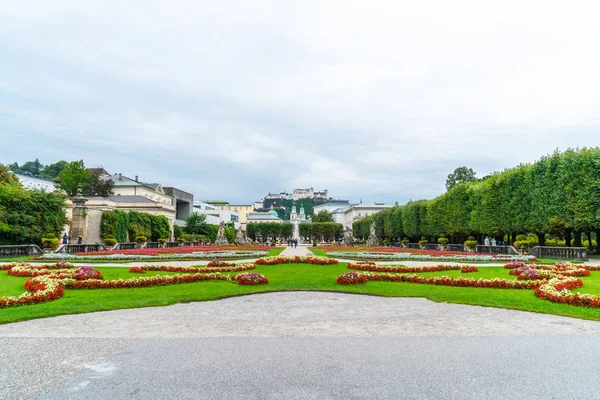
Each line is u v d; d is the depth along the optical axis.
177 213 119.31
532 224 40.16
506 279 17.52
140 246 53.19
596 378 6.09
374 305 12.36
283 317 10.56
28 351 7.41
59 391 5.55
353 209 159.50
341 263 27.70
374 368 6.50
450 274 20.56
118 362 6.78
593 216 34.38
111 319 10.27
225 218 137.62
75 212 40.28
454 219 56.22
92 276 16.47
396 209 83.62
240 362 6.78
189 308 11.84
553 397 5.39
